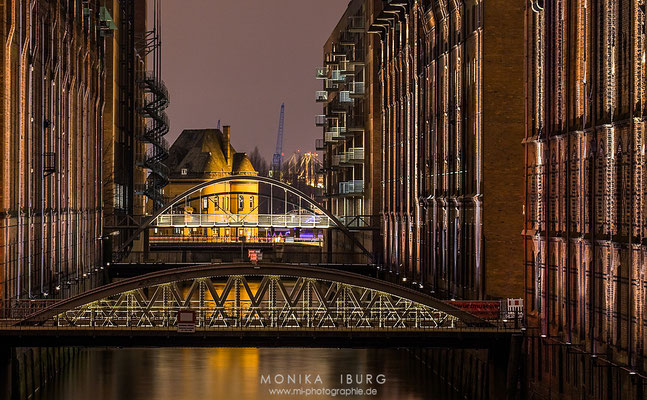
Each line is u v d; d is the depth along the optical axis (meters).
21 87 55.47
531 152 51.09
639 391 37.19
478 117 58.00
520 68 56.53
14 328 46.88
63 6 68.62
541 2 49.28
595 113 41.94
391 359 71.44
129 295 53.59
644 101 37.28
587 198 43.12
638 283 37.84
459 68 62.56
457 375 57.91
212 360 70.38
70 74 71.88
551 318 47.56
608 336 40.72
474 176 59.41
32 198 58.81
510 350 48.94
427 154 72.56
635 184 37.94
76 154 74.44
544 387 47.41
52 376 61.66
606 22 40.72
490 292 56.28
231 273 50.59
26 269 56.41
